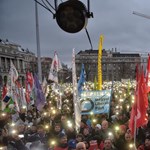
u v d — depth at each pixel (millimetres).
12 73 15805
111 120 12062
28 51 142375
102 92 12273
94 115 12391
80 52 135500
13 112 15070
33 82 17156
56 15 4293
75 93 10820
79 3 4211
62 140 8523
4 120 11883
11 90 15547
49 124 12453
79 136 8930
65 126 11289
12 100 15375
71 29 4336
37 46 22969
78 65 134000
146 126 10164
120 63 154250
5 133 8953
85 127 10758
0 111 15211
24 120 13711
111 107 14086
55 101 21422
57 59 17516
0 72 109750
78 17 4250
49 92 29375
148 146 7793
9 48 118875
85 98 12266
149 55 11773
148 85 11664
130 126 8172
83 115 12547
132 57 154625
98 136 9125
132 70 143875
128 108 14797
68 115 13789
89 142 8766
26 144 8867
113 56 156500
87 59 133375
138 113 7992
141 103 8008
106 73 155625
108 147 7672
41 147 8703
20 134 9867
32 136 9516
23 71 126500
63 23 4312
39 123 12734
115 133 9031
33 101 17594
